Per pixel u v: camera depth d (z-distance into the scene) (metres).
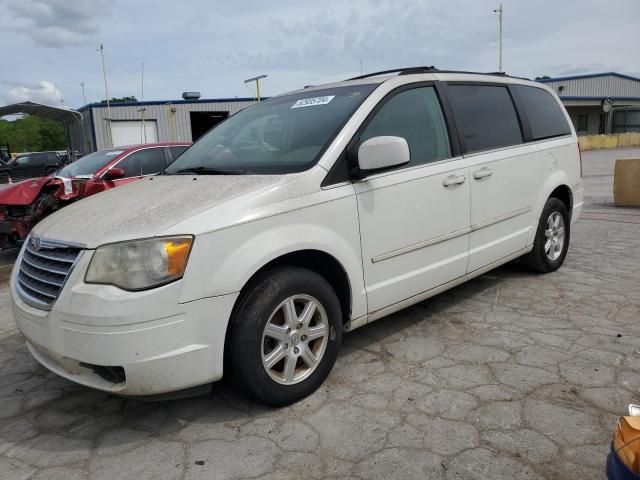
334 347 3.22
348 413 2.95
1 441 2.87
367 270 3.37
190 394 2.77
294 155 3.33
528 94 5.02
